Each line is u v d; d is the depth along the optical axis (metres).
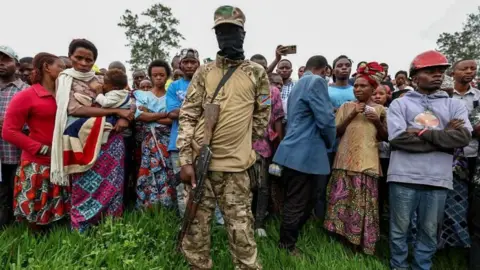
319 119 3.39
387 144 4.02
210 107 2.60
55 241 3.10
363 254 3.76
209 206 2.76
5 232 3.23
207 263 2.84
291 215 3.52
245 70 2.69
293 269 3.19
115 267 2.79
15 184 3.37
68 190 3.42
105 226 3.25
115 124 3.57
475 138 3.63
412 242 3.95
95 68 5.22
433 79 3.41
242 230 2.70
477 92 4.31
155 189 3.94
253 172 2.86
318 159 3.48
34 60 3.33
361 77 3.77
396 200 3.47
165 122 3.86
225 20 2.56
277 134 4.13
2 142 3.64
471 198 3.63
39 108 3.23
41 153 3.21
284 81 5.63
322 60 3.96
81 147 3.23
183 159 2.70
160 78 4.25
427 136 3.27
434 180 3.31
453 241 3.88
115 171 3.47
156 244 3.25
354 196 3.71
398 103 3.53
